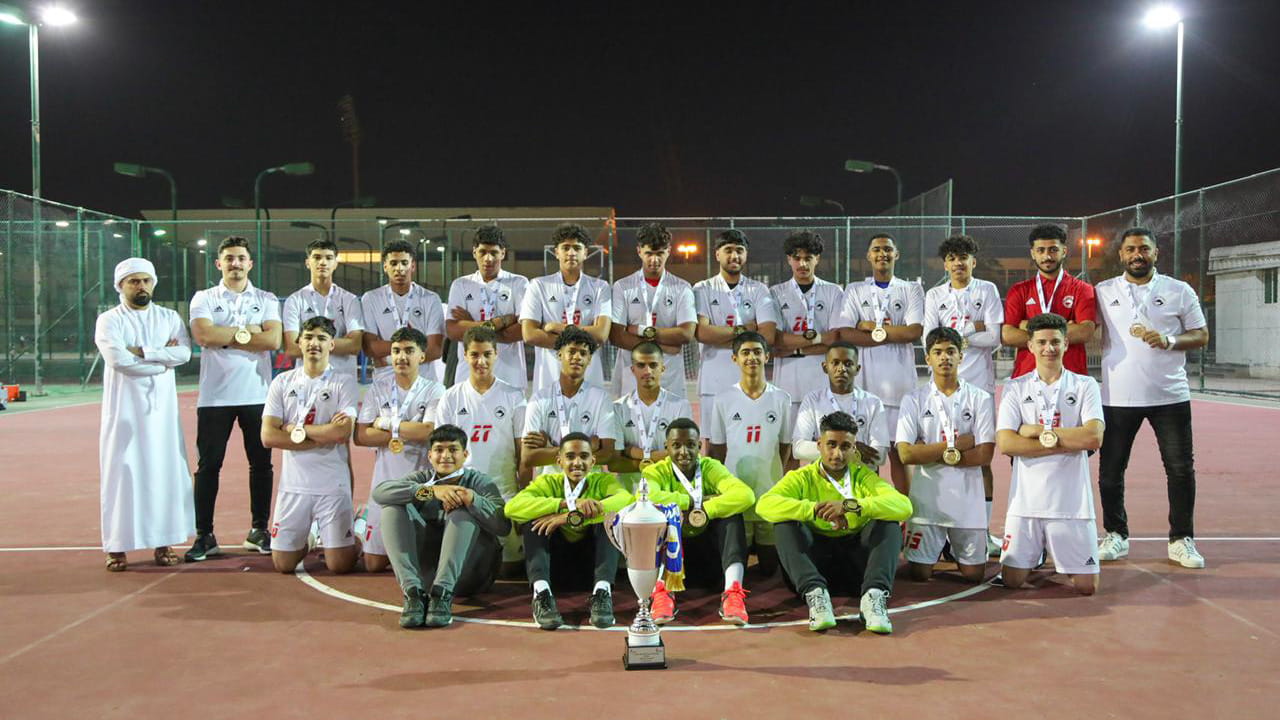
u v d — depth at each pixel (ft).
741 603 15.99
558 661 14.01
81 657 14.14
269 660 14.01
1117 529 20.43
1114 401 20.44
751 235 66.44
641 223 66.80
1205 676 13.10
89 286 68.33
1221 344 69.87
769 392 19.99
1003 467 34.53
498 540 18.07
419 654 14.33
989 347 22.03
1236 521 23.97
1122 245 20.79
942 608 16.96
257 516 21.91
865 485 17.54
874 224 66.13
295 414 19.80
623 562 19.51
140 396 19.92
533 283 22.86
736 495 17.34
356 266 76.79
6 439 42.09
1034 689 12.62
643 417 19.60
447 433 17.56
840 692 12.55
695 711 11.85
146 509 19.85
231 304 21.76
